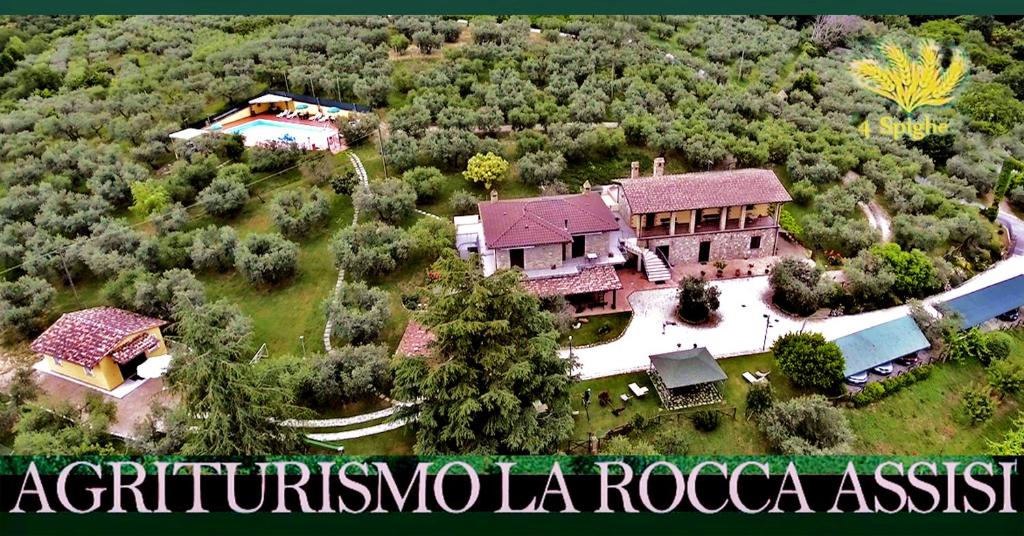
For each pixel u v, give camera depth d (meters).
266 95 62.94
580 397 31.80
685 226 43.97
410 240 40.75
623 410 30.98
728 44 77.31
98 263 38.50
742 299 39.78
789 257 41.62
